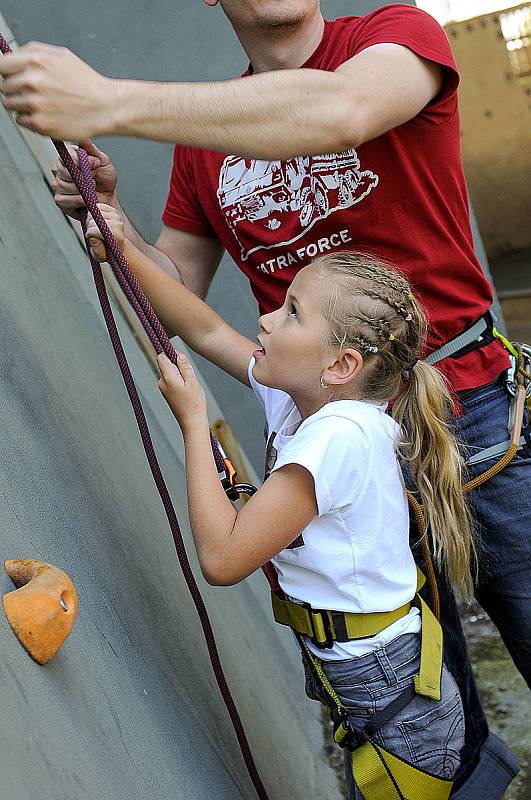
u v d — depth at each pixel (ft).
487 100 19.65
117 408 6.07
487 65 19.47
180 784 3.91
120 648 4.00
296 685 7.64
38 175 7.20
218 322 5.28
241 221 5.13
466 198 5.13
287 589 4.42
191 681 4.85
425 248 4.92
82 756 3.14
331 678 4.48
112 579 4.33
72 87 3.55
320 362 4.40
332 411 4.25
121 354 4.33
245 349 5.23
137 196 8.70
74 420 4.98
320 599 4.35
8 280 5.08
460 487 4.72
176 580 5.52
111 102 3.61
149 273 4.99
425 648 4.45
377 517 4.27
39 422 4.36
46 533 3.75
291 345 4.41
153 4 8.29
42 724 2.98
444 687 4.50
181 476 7.07
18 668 3.00
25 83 3.49
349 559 4.26
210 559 4.07
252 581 8.10
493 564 5.23
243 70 8.42
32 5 8.33
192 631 5.33
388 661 4.39
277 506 4.10
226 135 3.79
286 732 6.57
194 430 4.20
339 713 4.51
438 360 5.06
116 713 3.63
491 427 5.08
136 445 6.12
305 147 3.92
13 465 3.75
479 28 19.48
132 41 8.38
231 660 5.98
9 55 3.52
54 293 6.04
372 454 4.23
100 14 8.34
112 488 5.08
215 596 6.46
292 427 4.75
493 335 5.21
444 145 4.76
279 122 3.84
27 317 5.08
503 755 5.52
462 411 5.07
